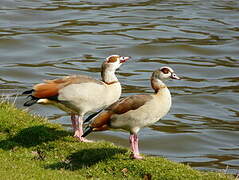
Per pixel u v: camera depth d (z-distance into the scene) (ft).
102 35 96.94
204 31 101.65
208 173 34.86
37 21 102.53
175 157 55.57
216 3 119.24
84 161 35.40
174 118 66.95
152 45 92.99
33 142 37.63
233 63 87.97
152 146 58.08
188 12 112.57
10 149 36.45
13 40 90.12
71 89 37.22
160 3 119.14
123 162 34.60
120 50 90.22
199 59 89.45
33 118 41.11
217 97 74.28
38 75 77.77
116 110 34.53
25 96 67.82
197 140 60.18
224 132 63.00
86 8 112.98
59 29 98.32
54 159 35.42
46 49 88.38
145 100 34.76
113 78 39.63
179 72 84.07
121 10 112.88
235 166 53.26
